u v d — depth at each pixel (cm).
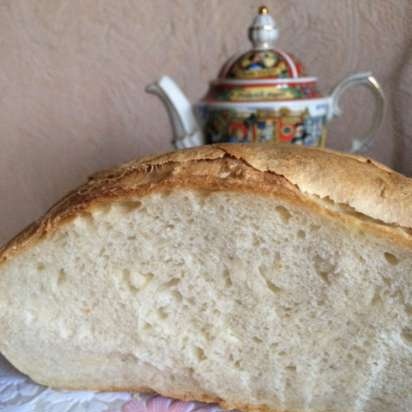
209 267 28
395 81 51
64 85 56
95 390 32
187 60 56
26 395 31
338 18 51
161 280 29
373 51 51
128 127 58
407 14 49
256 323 29
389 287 27
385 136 52
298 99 42
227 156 28
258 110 42
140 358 31
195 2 54
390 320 27
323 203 26
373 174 29
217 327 30
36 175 58
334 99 46
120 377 32
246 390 31
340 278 27
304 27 52
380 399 29
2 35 54
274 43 49
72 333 31
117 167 31
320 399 30
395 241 25
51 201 59
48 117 57
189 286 29
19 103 56
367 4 50
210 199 27
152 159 30
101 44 55
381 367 28
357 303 27
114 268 29
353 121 53
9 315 30
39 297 30
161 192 27
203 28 55
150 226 28
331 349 29
